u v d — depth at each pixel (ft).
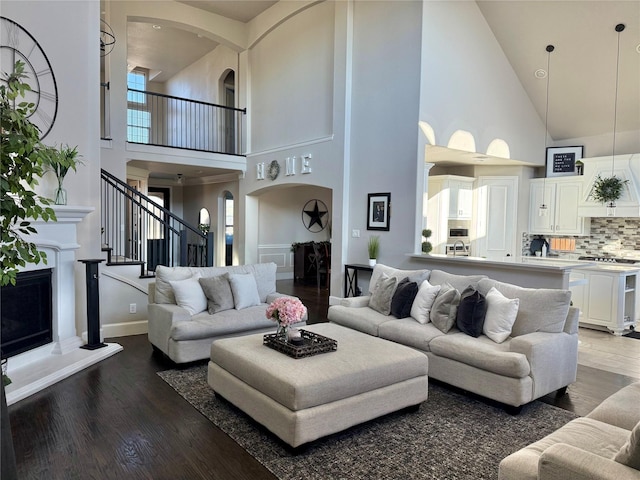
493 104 21.09
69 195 14.08
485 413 10.39
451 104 19.20
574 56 19.74
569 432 6.46
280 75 26.32
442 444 8.88
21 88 8.43
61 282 13.53
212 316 13.80
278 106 26.53
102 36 24.26
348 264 21.36
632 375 13.19
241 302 14.70
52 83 13.43
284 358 9.48
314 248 29.12
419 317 13.39
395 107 19.03
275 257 32.32
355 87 21.15
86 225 15.02
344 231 21.70
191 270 15.21
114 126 24.12
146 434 9.12
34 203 8.28
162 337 13.58
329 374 8.70
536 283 14.98
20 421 9.59
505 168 24.98
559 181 23.58
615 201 21.11
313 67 23.82
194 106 35.70
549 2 18.12
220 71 32.17
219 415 10.03
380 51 19.75
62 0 13.73
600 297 18.34
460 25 19.25
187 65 36.73
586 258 22.59
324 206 35.12
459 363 11.34
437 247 24.38
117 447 8.59
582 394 11.69
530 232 24.89
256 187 28.37
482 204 25.55
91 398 10.87
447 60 18.86
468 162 24.14
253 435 9.14
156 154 25.55
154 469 7.88
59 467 7.89
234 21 28.32
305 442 8.26
